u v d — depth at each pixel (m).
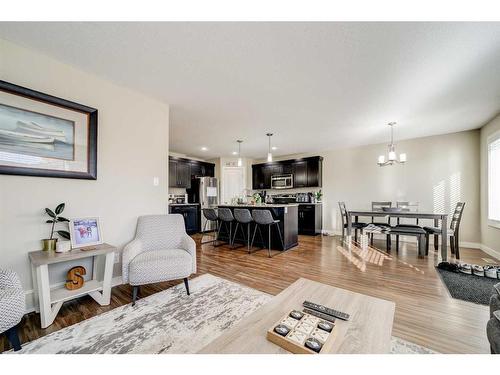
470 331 1.63
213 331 1.63
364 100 2.91
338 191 6.06
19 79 1.87
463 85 2.47
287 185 6.71
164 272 2.09
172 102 3.02
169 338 1.55
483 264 3.20
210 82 2.48
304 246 4.51
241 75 2.33
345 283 2.53
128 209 2.65
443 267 3.02
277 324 1.08
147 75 2.34
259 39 1.77
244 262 3.38
